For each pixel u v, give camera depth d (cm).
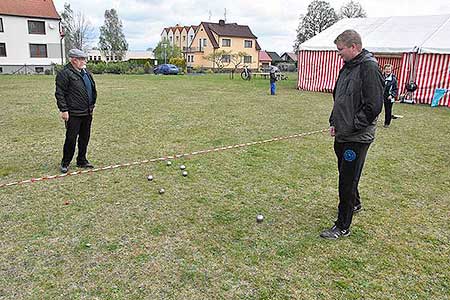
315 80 2038
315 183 562
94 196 497
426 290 312
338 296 303
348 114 362
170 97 1627
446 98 1488
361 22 2152
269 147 771
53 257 351
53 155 686
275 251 368
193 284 315
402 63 1620
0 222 418
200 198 496
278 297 301
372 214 457
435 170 640
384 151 762
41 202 475
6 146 744
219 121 1053
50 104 1329
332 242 386
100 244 375
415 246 382
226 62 5706
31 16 4172
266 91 1984
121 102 1428
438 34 1648
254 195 510
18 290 304
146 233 399
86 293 301
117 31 7362
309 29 5266
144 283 315
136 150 732
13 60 4162
